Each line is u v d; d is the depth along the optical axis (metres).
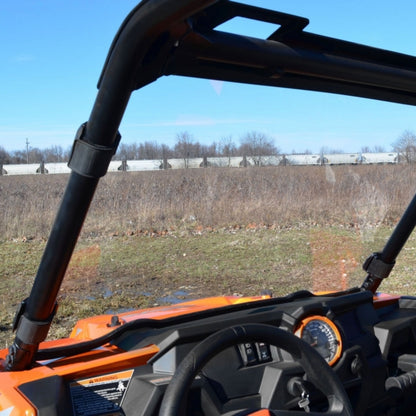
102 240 5.04
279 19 1.30
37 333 1.48
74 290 5.57
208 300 2.44
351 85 1.69
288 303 2.05
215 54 1.30
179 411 1.44
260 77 1.51
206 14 1.22
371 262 2.39
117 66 1.13
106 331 2.02
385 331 2.22
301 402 1.71
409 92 1.80
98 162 1.23
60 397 1.51
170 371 1.70
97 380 1.64
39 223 9.52
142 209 6.36
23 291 6.61
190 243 7.01
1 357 1.87
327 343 1.98
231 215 5.69
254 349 1.82
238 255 5.91
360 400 2.05
